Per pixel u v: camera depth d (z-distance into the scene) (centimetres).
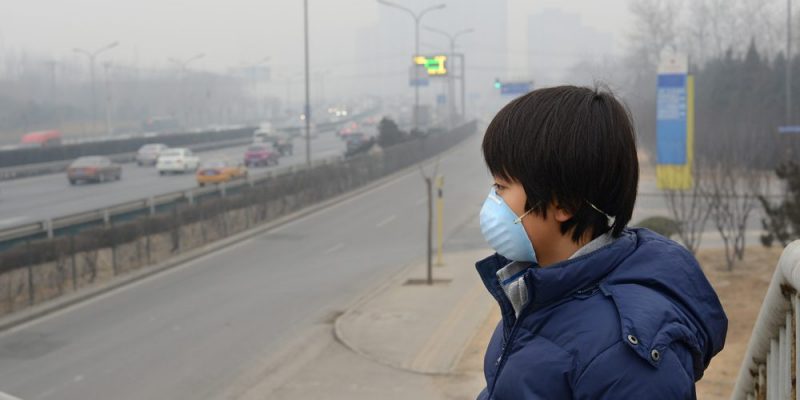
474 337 1380
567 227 161
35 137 5975
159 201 2572
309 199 3366
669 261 155
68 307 1720
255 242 2559
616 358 142
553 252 164
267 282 1941
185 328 1523
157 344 1417
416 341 1374
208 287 1898
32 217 2917
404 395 1116
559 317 153
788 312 201
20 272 1759
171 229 2311
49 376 1249
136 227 2117
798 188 1581
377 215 3102
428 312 1572
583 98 159
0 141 7662
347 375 1212
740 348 1137
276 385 1179
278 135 6188
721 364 1068
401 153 4847
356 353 1319
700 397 945
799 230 1589
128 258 2120
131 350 1384
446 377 1180
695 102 4616
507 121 162
